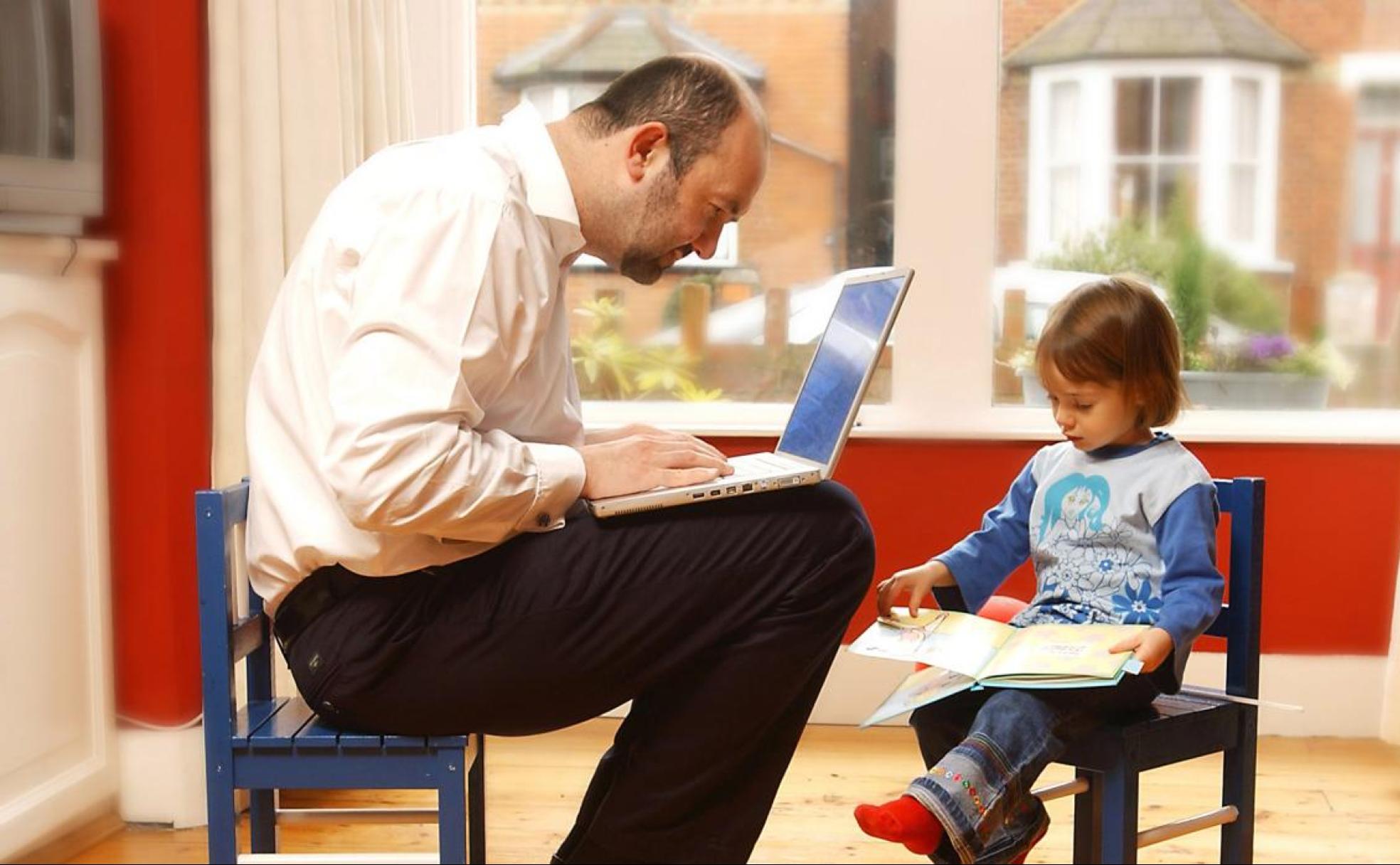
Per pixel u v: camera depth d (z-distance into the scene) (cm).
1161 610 170
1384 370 298
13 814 208
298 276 150
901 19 288
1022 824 173
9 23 200
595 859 155
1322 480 285
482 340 139
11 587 208
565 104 305
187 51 239
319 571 148
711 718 151
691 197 154
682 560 148
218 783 147
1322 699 286
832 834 228
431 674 145
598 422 302
